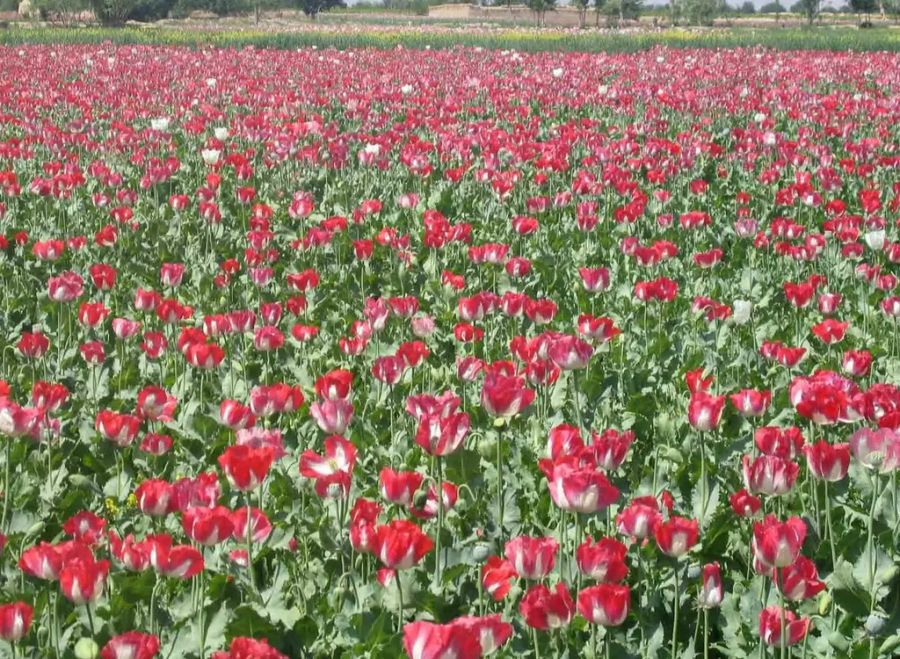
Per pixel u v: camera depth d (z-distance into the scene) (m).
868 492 5.25
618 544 3.54
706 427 5.06
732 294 10.13
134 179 15.52
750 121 23.34
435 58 44.56
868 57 44.75
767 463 4.20
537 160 15.68
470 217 13.33
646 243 11.83
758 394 5.24
